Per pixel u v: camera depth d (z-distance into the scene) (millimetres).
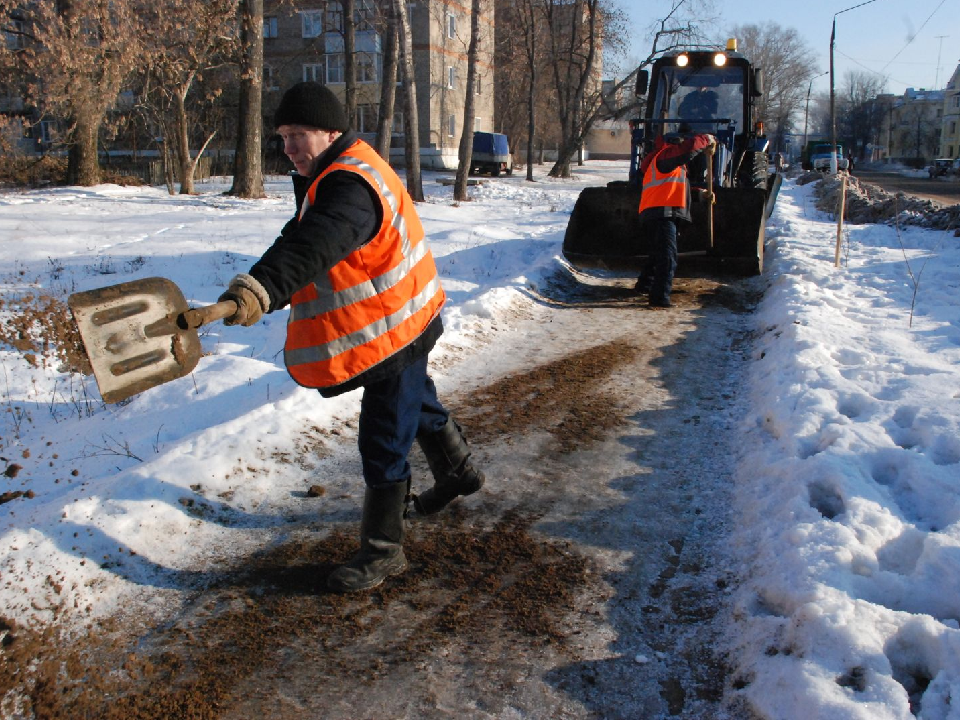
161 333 2309
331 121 2801
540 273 9391
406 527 3785
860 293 8344
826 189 21844
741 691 2635
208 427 4543
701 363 6445
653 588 3307
